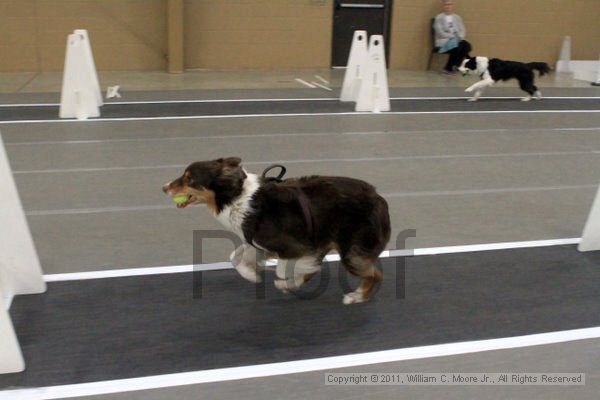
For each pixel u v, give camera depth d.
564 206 5.68
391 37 13.95
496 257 4.52
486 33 14.43
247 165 6.61
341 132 8.20
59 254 4.40
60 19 12.18
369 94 9.55
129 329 3.44
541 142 8.05
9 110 8.96
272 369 3.12
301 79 12.54
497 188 6.13
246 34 13.23
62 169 6.33
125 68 12.84
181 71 12.84
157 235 4.77
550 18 14.60
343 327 3.52
